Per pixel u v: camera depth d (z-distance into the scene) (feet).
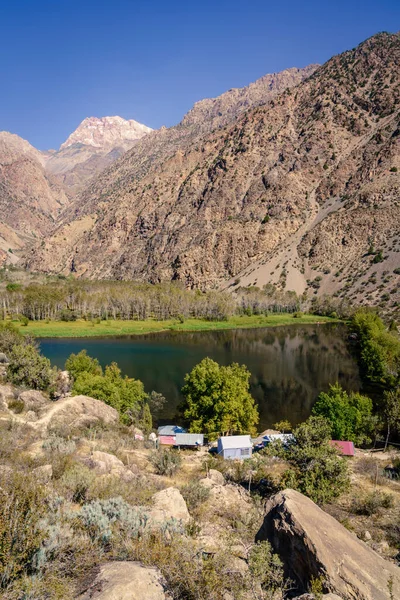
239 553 35.06
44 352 293.64
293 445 67.77
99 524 29.71
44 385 147.54
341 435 123.03
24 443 66.85
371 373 229.04
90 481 44.57
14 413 97.91
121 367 247.91
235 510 52.80
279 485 66.39
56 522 28.02
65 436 80.89
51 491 37.83
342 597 26.73
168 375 229.25
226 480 73.61
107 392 134.31
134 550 27.32
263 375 234.99
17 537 23.26
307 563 29.40
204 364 148.46
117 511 33.06
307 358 283.18
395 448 120.88
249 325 451.53
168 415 164.45
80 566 24.70
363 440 128.16
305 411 173.88
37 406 106.73
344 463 64.54
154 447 97.19
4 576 20.99
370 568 28.96
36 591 20.83
